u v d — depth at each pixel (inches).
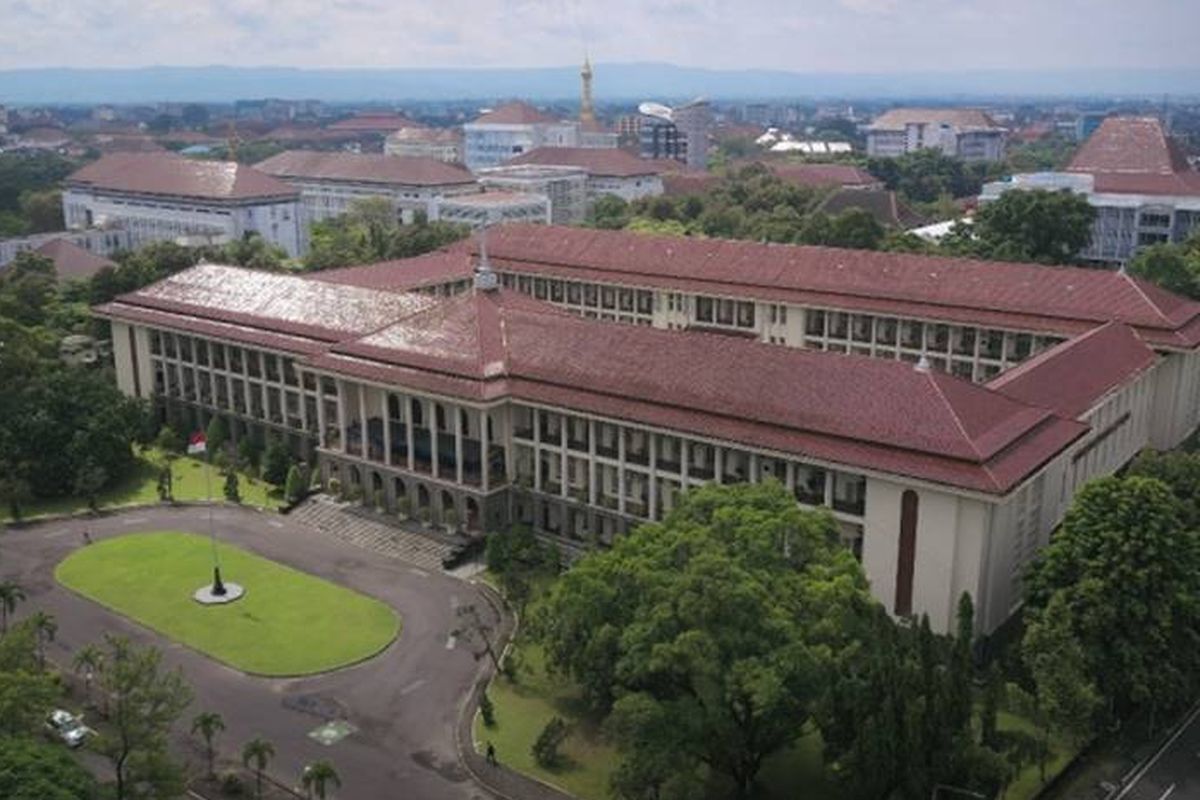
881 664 2586.1
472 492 4333.2
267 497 4940.9
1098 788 2903.5
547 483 4306.1
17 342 5201.8
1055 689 2896.2
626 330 4284.0
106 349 6545.3
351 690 3400.6
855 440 3494.1
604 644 2819.9
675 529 2935.5
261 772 2967.5
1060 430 3634.4
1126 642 3019.2
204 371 5580.7
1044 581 3159.5
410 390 4360.2
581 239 6683.1
